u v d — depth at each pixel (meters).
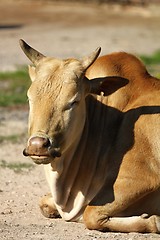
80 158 19.81
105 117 20.23
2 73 49.97
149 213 19.61
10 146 31.23
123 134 19.84
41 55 19.84
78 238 18.53
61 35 73.19
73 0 95.62
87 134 19.92
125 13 91.69
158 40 71.44
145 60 55.91
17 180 25.59
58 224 20.20
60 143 18.67
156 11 93.06
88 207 19.53
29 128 18.91
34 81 19.19
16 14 87.88
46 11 90.06
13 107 40.41
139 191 19.23
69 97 18.86
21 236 18.81
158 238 18.75
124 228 19.23
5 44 66.81
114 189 19.33
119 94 20.36
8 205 22.42
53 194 20.02
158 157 19.53
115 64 20.73
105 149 19.84
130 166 19.36
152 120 19.84
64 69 19.16
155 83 20.69
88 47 65.19
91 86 19.66
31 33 74.50
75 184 19.92
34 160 18.30
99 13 90.44
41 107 18.75
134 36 74.00
